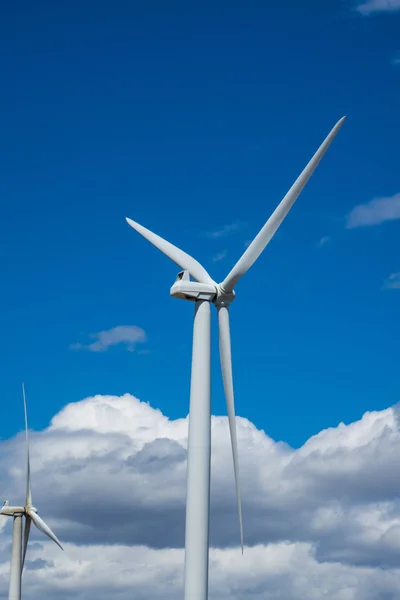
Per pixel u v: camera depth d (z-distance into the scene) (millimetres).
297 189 33344
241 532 33812
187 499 31938
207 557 31406
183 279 34000
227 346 34438
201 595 30984
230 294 34156
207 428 32531
